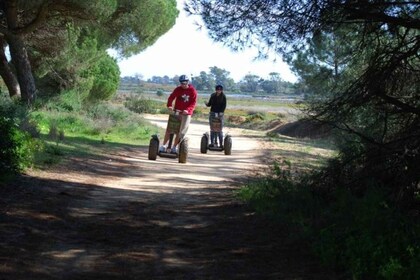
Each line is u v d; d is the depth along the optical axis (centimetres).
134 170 1518
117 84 4147
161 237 774
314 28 866
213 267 643
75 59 3206
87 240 732
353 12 846
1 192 949
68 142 1916
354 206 753
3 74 3034
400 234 635
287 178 1113
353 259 609
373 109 885
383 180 859
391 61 856
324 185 934
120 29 2869
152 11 2856
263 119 5531
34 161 1313
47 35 3022
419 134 832
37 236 719
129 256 672
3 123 1116
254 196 1030
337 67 962
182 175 1489
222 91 2197
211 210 981
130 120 3177
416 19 852
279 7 866
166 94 12206
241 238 777
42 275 576
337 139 976
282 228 816
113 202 1012
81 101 3475
